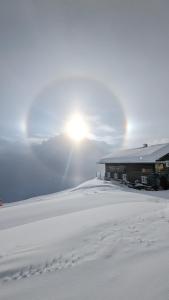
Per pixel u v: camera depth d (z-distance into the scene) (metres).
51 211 17.23
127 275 6.02
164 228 9.27
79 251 7.79
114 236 8.82
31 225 12.21
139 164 33.00
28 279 6.33
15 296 5.59
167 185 29.16
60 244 8.49
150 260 6.66
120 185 35.12
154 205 14.38
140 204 15.26
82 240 8.70
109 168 45.09
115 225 10.13
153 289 5.29
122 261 6.81
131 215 11.68
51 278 6.28
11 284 6.15
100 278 6.02
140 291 5.28
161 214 11.45
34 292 5.70
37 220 14.60
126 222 10.46
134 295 5.17
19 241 9.45
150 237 8.41
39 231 10.63
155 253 7.08
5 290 5.89
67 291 5.61
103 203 18.73
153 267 6.24
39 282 6.13
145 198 21.03
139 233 8.92
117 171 40.88
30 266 7.01
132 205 14.91
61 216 13.57
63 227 10.73
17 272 6.72
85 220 11.51
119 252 7.42
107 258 7.11
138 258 6.88
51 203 21.48
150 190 28.73
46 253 7.82
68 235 9.34
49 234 9.91
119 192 26.61
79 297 5.33
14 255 7.88
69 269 6.68
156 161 29.00
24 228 11.69
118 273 6.17
